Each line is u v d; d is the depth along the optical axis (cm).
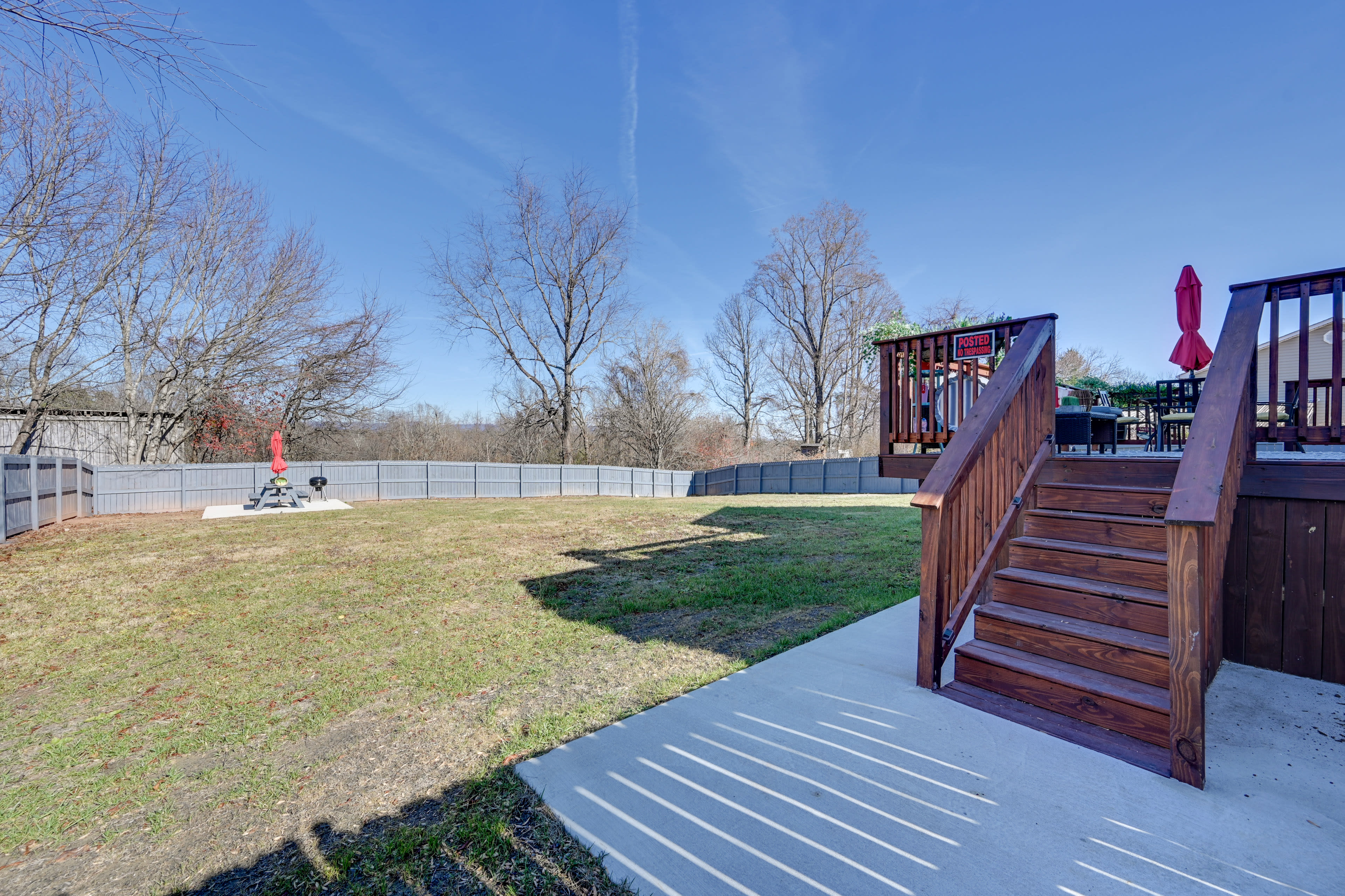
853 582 560
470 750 257
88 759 263
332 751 262
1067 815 194
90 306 1664
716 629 426
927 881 164
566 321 2997
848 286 3228
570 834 191
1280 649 321
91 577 671
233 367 2056
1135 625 277
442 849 188
